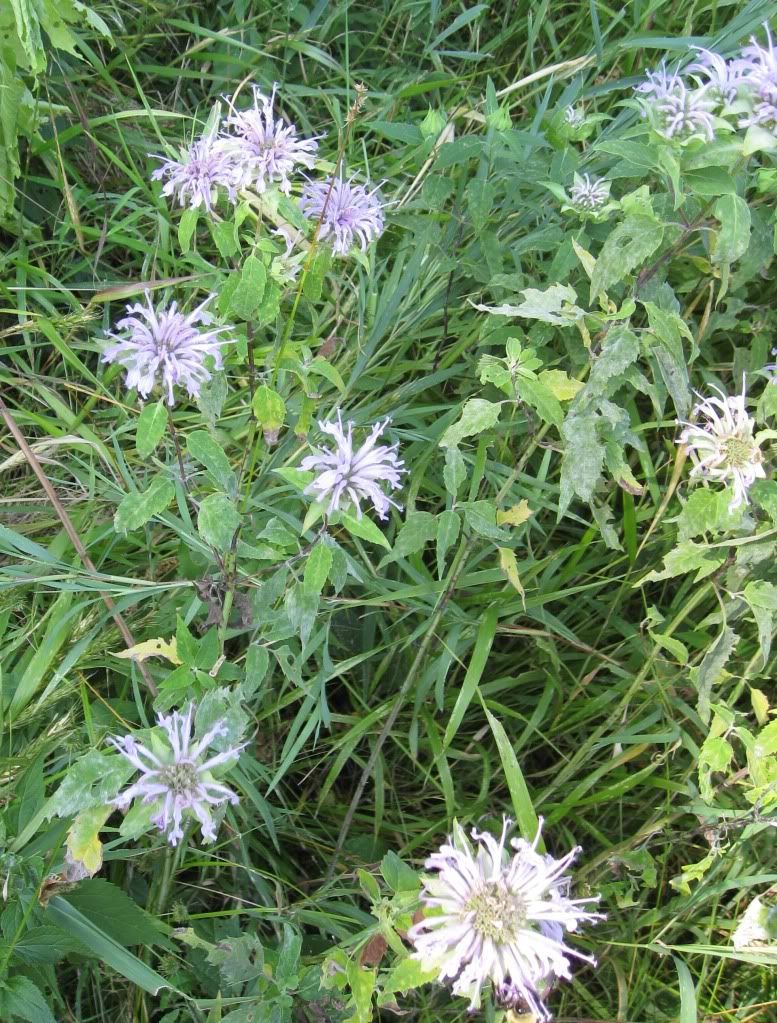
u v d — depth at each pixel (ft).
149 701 1.47
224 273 1.69
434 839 1.58
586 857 1.65
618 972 1.51
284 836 1.59
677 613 1.72
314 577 1.05
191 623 1.47
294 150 1.27
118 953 1.12
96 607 1.40
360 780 1.59
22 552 1.50
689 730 1.66
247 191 1.30
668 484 1.72
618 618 1.72
